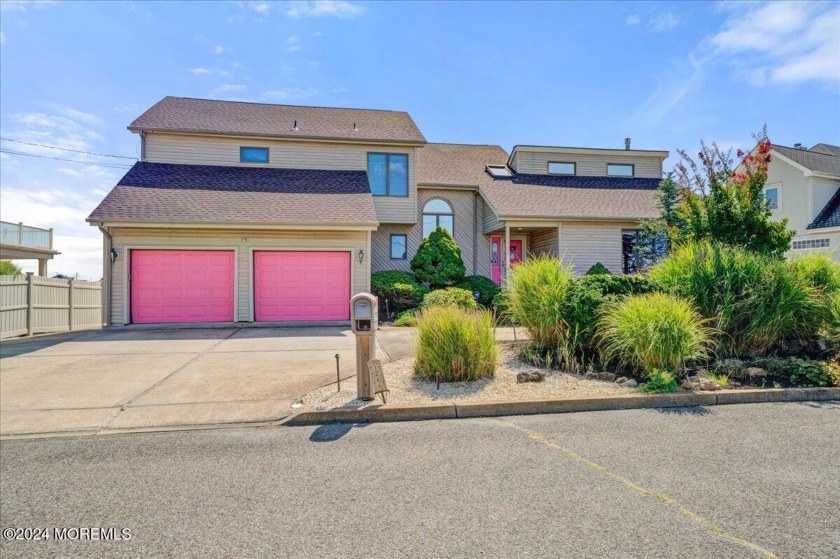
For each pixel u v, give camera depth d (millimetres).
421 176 16500
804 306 6453
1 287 9734
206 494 2965
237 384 5824
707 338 6203
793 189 16469
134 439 4062
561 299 6578
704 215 8094
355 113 17344
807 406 4965
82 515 2715
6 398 5266
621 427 4277
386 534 2451
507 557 2225
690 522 2543
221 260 12039
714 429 4188
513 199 15328
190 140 14406
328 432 4234
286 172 14641
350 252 12578
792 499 2811
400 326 11547
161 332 10469
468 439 3986
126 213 11258
